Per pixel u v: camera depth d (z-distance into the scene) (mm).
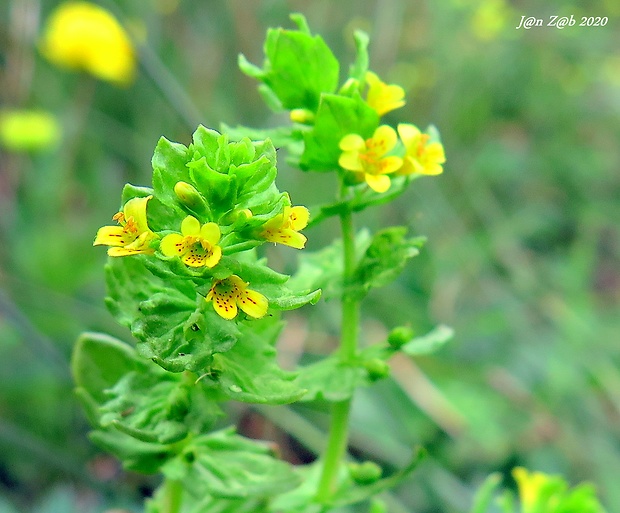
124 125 662
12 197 605
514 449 469
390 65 699
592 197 761
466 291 593
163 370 255
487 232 636
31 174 618
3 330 475
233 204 232
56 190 606
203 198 231
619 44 863
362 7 747
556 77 838
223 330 236
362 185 273
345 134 259
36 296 461
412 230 589
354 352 275
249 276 235
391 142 258
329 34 713
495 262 619
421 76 757
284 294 233
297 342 487
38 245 564
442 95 729
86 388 261
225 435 267
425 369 509
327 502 275
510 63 814
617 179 785
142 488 417
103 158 646
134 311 251
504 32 815
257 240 231
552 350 548
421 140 263
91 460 433
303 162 264
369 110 258
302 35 265
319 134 259
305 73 266
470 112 756
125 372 261
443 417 470
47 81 667
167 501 269
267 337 254
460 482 444
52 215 598
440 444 465
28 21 609
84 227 601
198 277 230
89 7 652
